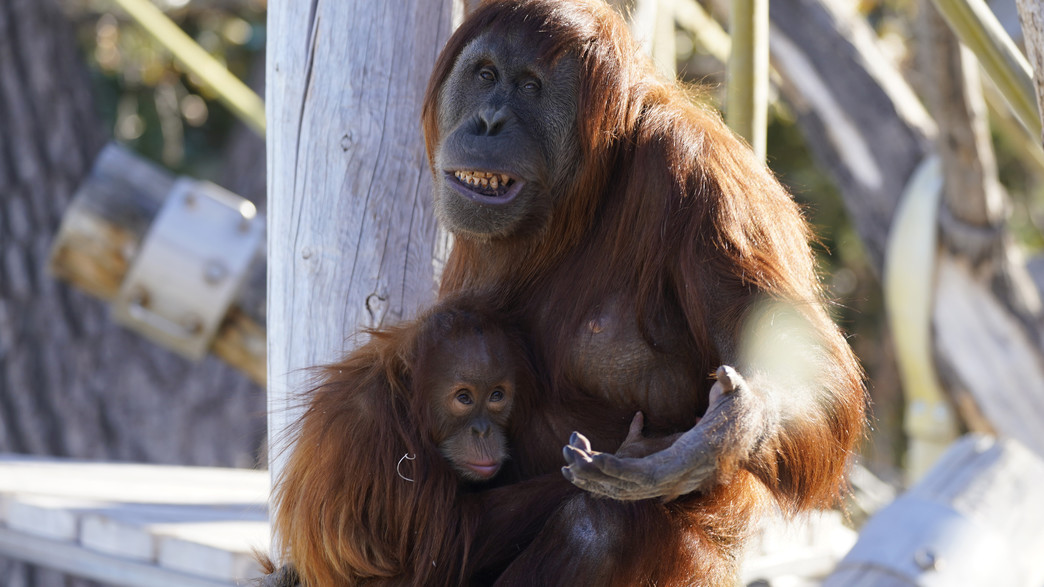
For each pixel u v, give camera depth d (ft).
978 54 28.78
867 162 55.77
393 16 28.17
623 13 29.94
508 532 22.70
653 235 22.74
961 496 37.04
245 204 50.67
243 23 105.29
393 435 22.88
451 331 22.97
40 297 68.03
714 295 22.03
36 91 70.33
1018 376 51.37
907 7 104.32
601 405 23.53
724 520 22.43
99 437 67.56
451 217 23.57
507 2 23.94
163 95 107.65
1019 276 51.70
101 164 50.49
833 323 22.74
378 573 23.07
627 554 21.63
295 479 24.13
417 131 28.50
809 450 20.86
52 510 37.11
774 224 23.15
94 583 65.21
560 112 23.34
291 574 25.58
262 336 51.19
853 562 35.70
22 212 68.59
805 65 56.08
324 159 28.32
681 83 26.89
